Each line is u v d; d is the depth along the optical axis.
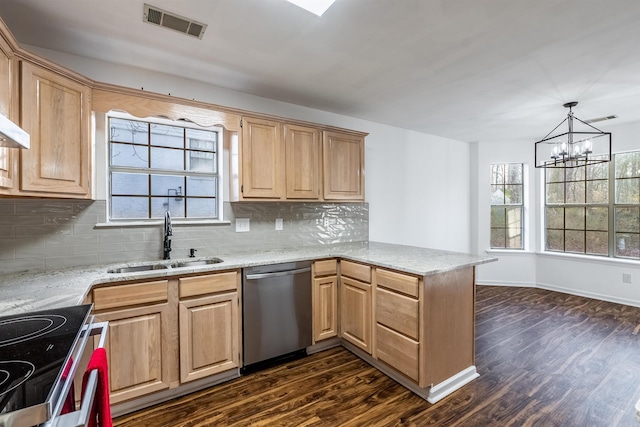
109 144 2.42
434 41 2.03
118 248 2.36
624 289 4.10
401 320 2.14
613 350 2.72
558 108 3.38
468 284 2.30
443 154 4.77
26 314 1.17
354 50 2.15
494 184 5.12
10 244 1.99
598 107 3.34
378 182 3.98
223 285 2.21
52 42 2.04
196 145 2.78
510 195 5.09
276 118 2.76
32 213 2.05
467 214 5.13
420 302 2.01
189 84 2.65
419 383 2.02
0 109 1.41
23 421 0.60
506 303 4.11
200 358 2.12
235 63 2.35
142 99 2.19
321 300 2.70
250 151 2.63
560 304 4.07
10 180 1.50
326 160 3.05
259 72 2.50
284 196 2.80
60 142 1.78
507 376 2.32
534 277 4.96
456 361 2.20
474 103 3.22
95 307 1.78
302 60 2.30
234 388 2.19
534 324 3.35
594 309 3.87
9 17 1.77
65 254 2.16
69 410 0.91
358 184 3.31
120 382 1.85
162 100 2.26
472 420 1.84
